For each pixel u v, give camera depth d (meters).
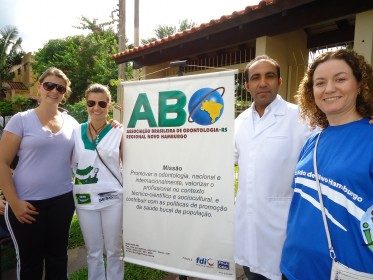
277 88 2.35
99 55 22.80
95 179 2.82
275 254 2.23
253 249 2.30
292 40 6.66
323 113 1.82
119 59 8.94
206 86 2.53
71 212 2.98
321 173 1.57
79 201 2.87
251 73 2.34
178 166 2.67
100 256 2.98
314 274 1.57
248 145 2.36
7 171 2.58
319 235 1.54
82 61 23.02
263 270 2.28
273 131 2.27
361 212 1.39
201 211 2.61
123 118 2.90
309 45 7.13
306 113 1.91
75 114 14.29
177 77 2.62
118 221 2.94
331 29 6.71
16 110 21.64
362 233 1.39
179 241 2.71
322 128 1.84
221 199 2.52
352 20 6.02
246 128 2.42
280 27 5.85
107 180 2.86
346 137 1.55
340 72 1.58
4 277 3.44
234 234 2.45
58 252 2.95
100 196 2.82
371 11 4.85
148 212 2.83
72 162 2.98
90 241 2.92
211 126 2.52
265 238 2.25
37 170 2.67
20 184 2.66
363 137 1.49
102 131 2.87
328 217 1.51
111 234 2.93
